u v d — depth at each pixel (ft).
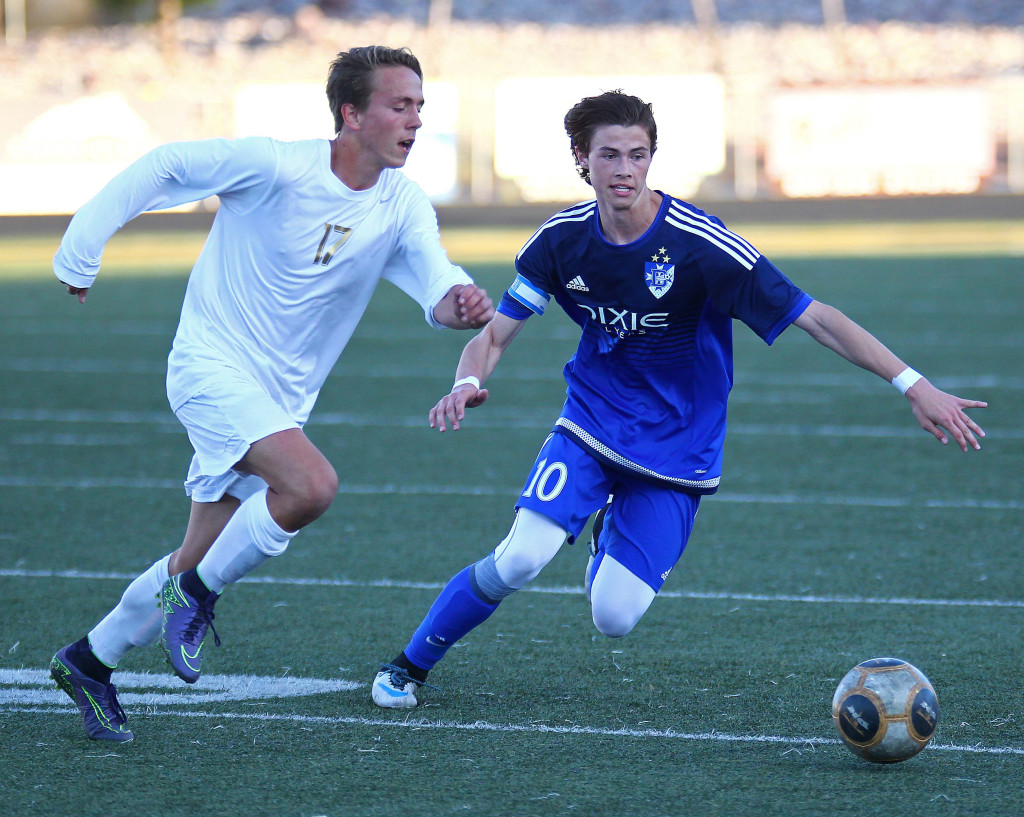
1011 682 51.37
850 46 376.89
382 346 164.55
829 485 90.89
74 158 324.80
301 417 49.11
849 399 125.08
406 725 47.01
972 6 411.13
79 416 121.19
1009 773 41.47
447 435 110.42
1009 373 132.57
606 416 49.62
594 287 47.75
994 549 73.77
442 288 46.78
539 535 48.21
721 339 49.47
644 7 428.97
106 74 381.60
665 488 49.73
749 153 327.47
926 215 322.55
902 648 56.29
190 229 352.90
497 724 47.11
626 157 44.65
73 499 89.10
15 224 323.16
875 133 322.14
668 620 61.21
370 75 44.83
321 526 80.79
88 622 61.36
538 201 333.21
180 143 45.60
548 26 412.36
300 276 46.44
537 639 58.49
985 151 319.06
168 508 86.53
